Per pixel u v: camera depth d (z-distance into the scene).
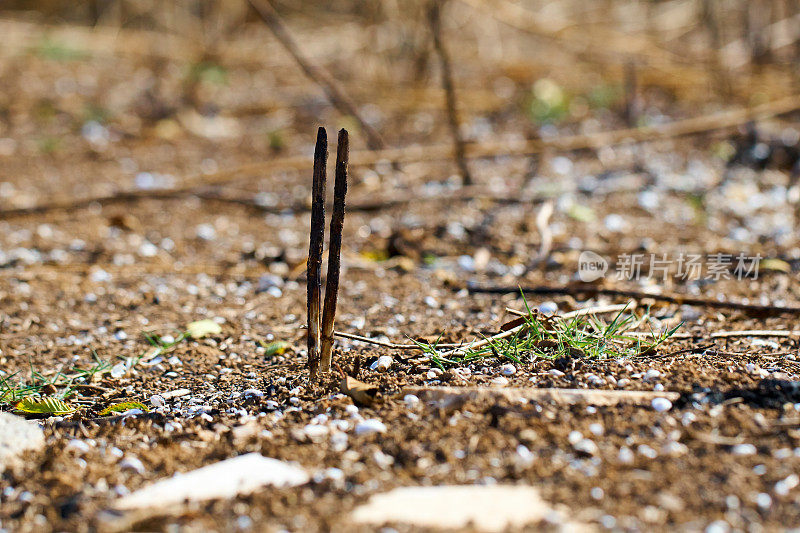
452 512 3.20
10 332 5.92
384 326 5.85
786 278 6.73
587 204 9.16
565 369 4.57
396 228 8.59
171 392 4.80
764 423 3.82
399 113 12.67
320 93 13.56
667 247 7.76
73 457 3.81
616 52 14.39
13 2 17.22
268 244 8.20
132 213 9.10
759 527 3.06
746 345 5.05
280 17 16.61
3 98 12.91
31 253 7.79
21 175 10.20
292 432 3.96
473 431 3.87
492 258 7.68
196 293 6.86
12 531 3.23
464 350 4.95
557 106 12.42
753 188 9.45
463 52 15.37
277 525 3.16
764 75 13.12
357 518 3.19
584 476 3.45
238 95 13.61
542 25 14.20
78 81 14.01
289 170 10.55
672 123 11.82
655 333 5.35
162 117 12.53
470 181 9.84
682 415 3.94
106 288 6.94
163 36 16.33
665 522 3.11
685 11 15.90
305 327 5.73
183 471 3.70
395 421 4.02
